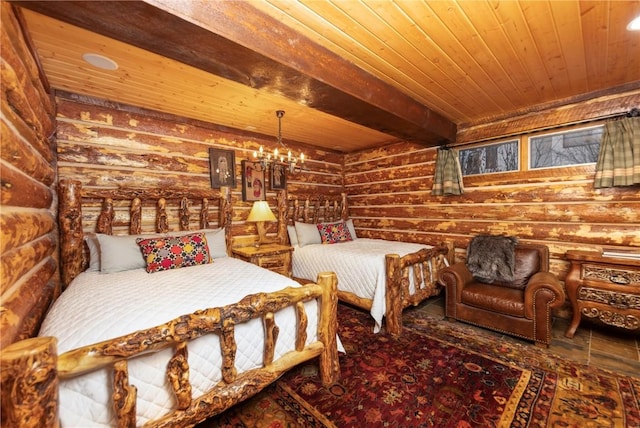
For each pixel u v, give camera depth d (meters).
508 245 2.94
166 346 1.21
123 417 1.09
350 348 2.35
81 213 2.37
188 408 1.27
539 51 1.94
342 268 3.12
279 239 4.11
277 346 1.65
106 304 1.49
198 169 3.37
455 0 1.46
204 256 2.60
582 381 1.87
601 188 2.62
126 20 1.20
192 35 1.32
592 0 1.48
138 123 2.93
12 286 1.17
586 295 2.41
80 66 2.04
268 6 1.47
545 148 2.95
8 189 1.08
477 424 1.51
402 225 4.29
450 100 2.79
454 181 3.59
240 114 3.14
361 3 1.47
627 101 2.45
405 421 1.54
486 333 2.62
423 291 3.12
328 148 4.88
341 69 1.96
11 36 1.21
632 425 1.48
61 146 2.51
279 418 1.58
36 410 0.88
